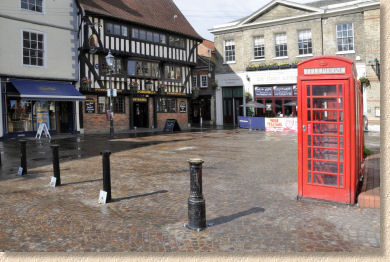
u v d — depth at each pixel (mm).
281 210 4637
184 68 25406
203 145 12930
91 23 18406
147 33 22125
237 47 26031
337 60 4832
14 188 6141
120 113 21281
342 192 4871
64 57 18078
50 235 3834
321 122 4988
